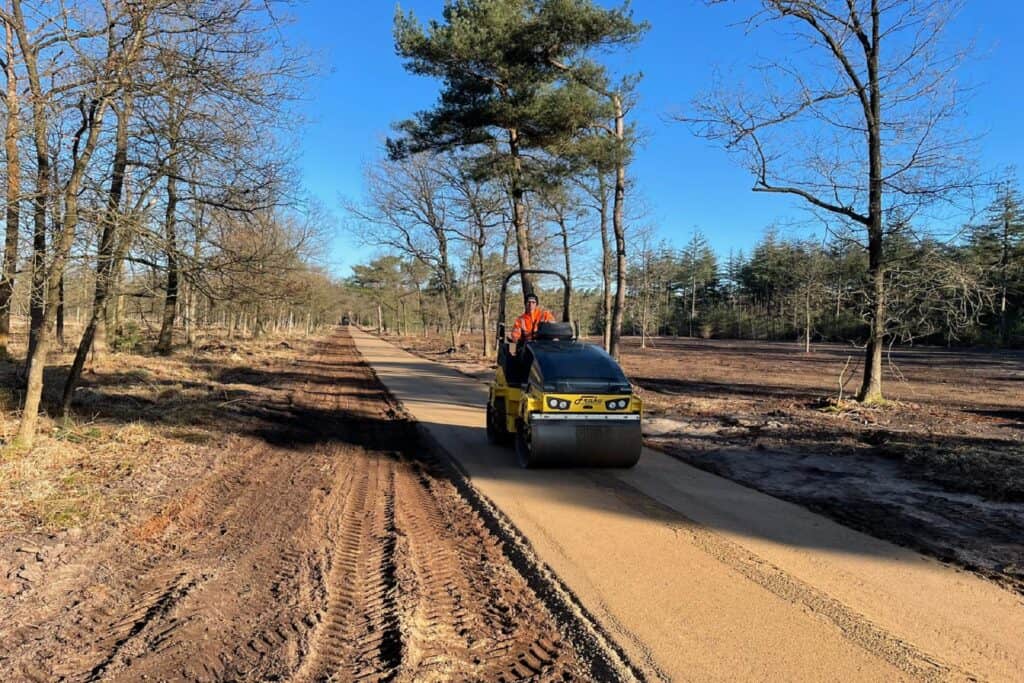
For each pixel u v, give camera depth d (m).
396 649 3.64
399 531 5.71
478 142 18.64
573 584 4.43
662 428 11.07
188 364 21.11
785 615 3.95
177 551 5.21
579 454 7.52
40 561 4.77
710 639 3.65
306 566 4.91
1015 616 3.93
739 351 45.19
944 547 5.12
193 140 8.60
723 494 6.78
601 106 16.86
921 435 9.73
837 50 12.52
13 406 10.19
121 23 7.23
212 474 7.69
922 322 12.59
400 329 79.00
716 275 90.00
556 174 17.98
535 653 3.64
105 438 9.06
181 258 8.74
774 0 11.98
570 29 15.75
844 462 8.23
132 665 3.46
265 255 9.78
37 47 7.20
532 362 8.07
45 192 6.94
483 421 12.27
